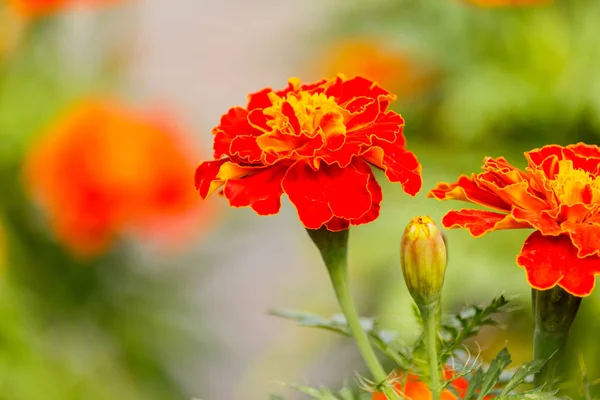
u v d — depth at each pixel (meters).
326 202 0.60
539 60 0.85
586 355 0.76
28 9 0.85
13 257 0.87
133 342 0.92
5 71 0.89
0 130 0.87
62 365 0.88
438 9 0.86
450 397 0.63
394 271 0.85
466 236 0.83
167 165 0.84
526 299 0.78
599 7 0.84
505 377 0.62
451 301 0.80
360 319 0.63
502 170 0.60
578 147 0.62
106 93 0.91
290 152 0.60
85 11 0.89
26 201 0.88
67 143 0.82
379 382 0.61
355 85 0.63
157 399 0.92
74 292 0.90
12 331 0.85
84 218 0.82
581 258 0.58
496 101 0.84
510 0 0.81
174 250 0.90
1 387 0.84
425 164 0.88
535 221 0.58
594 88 0.82
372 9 0.89
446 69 0.88
